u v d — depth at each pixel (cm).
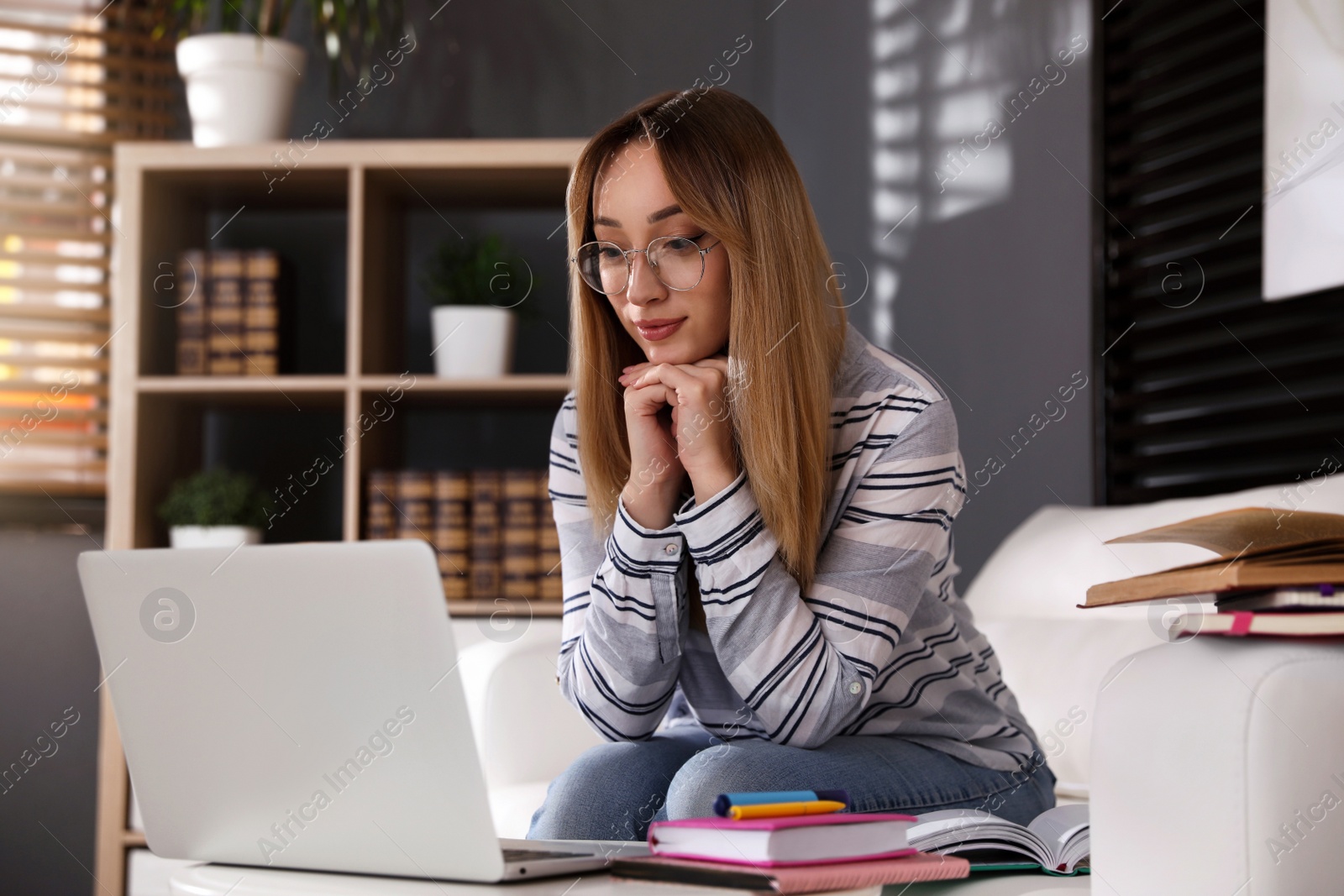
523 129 318
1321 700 80
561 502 132
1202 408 218
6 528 293
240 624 83
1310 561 82
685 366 113
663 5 322
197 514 268
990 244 262
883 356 119
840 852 79
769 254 112
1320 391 195
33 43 304
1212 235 216
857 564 110
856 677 105
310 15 316
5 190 301
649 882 79
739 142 113
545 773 181
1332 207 183
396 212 300
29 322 299
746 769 100
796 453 110
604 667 114
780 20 323
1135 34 235
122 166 272
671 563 112
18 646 291
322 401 287
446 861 80
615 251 117
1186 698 83
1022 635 174
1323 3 185
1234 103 213
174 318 290
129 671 89
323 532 302
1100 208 236
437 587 75
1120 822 87
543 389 271
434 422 305
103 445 296
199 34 313
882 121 293
